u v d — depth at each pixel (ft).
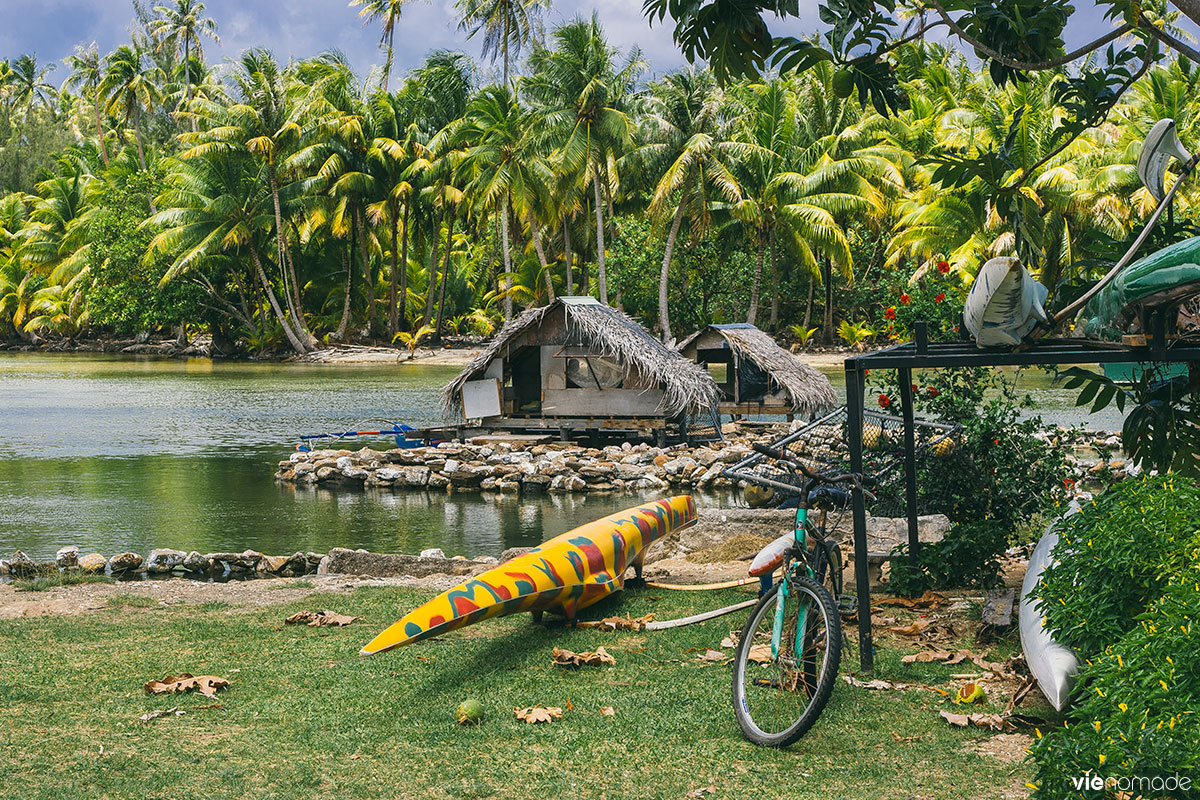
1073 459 53.72
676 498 26.40
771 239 160.97
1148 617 11.79
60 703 16.84
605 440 71.67
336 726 15.72
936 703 16.48
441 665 18.86
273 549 39.88
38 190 257.96
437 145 173.78
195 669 18.78
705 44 18.34
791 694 15.84
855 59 18.67
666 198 144.05
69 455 69.26
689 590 24.36
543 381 69.36
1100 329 18.28
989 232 113.09
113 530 43.91
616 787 13.47
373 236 196.54
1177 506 14.61
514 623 21.91
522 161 148.66
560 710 16.25
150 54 256.93
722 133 150.00
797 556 16.37
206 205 186.91
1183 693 10.33
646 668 18.52
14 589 26.53
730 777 13.74
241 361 189.67
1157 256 16.17
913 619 21.58
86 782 13.56
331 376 147.84
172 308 193.06
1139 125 117.08
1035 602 17.93
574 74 142.41
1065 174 108.37
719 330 74.08
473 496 54.54
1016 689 16.87
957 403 31.40
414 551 39.55
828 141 152.56
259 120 180.34
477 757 14.49
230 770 13.99
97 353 225.56
